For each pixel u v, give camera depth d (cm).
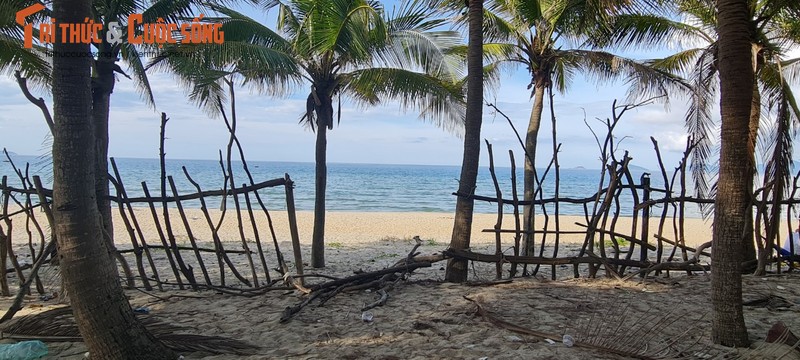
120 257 564
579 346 378
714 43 702
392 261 960
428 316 450
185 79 891
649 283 566
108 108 577
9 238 551
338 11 723
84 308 323
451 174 9531
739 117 368
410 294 527
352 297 518
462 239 602
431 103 848
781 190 646
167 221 556
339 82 866
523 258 577
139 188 3934
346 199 3600
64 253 322
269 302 507
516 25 924
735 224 378
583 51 905
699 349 377
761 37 689
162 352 359
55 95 320
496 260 578
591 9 805
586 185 5778
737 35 362
